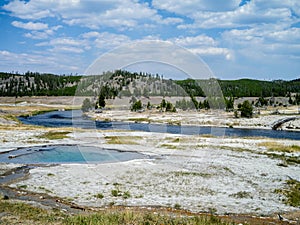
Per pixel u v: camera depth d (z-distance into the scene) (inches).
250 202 513.3
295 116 2491.4
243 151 962.1
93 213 424.5
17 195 543.8
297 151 987.3
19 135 1334.9
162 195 522.6
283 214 465.4
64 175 665.6
